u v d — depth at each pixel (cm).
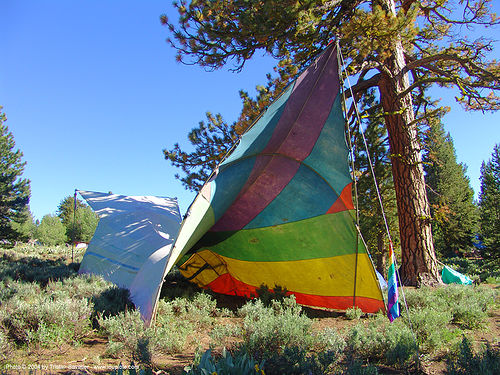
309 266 976
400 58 1337
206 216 872
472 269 1898
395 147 1289
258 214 963
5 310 595
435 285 1155
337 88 772
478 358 448
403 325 609
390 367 499
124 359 517
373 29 992
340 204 861
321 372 439
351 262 902
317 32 1082
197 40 1161
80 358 509
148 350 493
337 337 555
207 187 806
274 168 902
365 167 1969
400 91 1288
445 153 4559
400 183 1263
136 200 1548
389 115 1299
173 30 1158
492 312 834
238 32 1103
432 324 582
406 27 1016
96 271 1191
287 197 927
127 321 636
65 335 570
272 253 1008
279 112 804
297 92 787
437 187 4456
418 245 1204
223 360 376
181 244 809
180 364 507
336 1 1068
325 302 1009
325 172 861
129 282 1039
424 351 532
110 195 1570
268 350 516
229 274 1130
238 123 1642
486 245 3064
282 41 1094
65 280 1014
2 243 4128
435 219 1288
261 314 762
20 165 4406
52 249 3209
